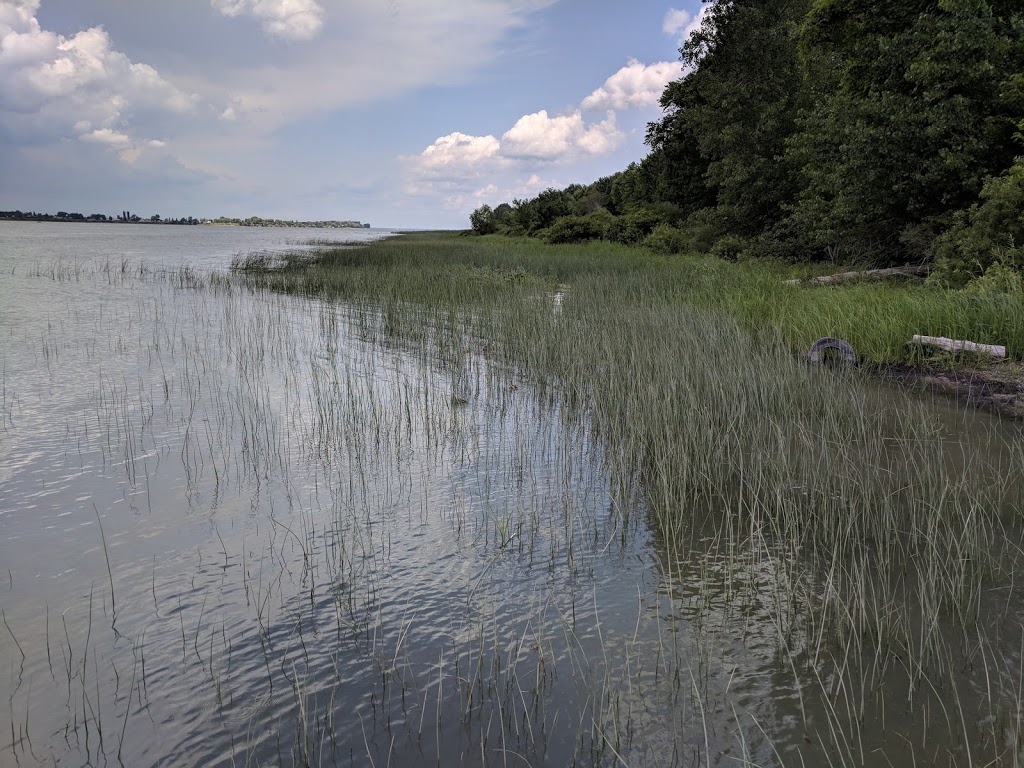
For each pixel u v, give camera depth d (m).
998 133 15.09
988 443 6.97
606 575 4.70
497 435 7.53
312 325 14.24
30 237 65.25
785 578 4.65
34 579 4.65
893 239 18.77
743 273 17.02
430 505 5.80
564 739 3.25
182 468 6.54
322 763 3.12
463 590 4.54
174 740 3.27
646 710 3.43
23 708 3.47
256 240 68.31
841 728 3.28
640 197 46.84
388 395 9.07
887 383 9.36
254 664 3.81
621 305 13.54
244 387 9.36
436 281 18.88
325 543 5.16
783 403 8.02
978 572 4.59
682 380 8.27
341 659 3.85
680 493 5.81
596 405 7.89
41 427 7.66
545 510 5.70
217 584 4.60
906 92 16.98
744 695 3.53
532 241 48.38
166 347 11.95
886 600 4.27
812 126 20.94
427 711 3.45
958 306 10.78
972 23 14.80
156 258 35.97
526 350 10.71
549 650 3.92
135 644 3.98
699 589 4.53
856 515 5.29
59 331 13.39
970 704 3.41
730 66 28.61
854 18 18.88
